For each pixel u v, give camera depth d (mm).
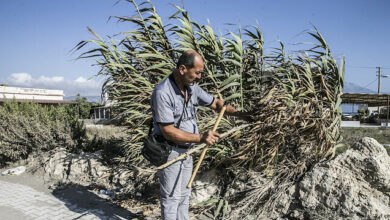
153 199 3576
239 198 3203
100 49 3289
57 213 3287
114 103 3627
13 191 4156
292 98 2836
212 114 3336
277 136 2885
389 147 5535
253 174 3117
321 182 2799
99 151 5047
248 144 2873
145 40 3367
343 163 2828
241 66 3049
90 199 3738
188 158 2387
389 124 23766
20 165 5809
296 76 3129
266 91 3184
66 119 6051
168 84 2146
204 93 2527
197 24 3152
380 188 2658
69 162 4945
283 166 3121
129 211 3322
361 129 16297
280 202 2951
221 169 3506
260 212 2900
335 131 2949
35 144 5867
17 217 3168
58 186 4328
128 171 3873
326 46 3055
